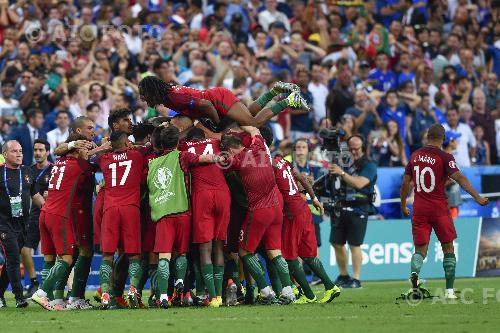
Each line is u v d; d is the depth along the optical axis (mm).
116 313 29734
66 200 32344
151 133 33125
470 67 68312
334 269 46875
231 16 63906
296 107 32188
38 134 46688
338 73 55969
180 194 31547
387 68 62969
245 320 26859
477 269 49969
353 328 24812
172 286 33375
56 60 52406
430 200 33656
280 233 32688
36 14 56719
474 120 61094
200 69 54531
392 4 72000
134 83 53938
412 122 57469
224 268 33500
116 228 31609
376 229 47875
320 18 66500
